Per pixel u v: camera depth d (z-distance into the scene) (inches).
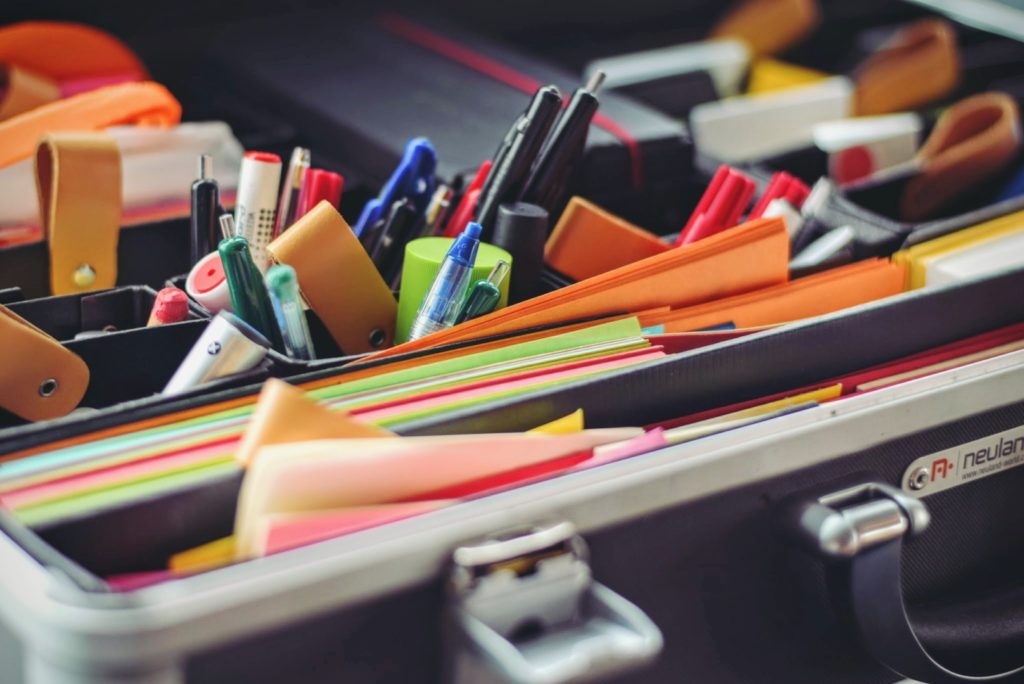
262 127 39.4
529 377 24.0
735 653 24.2
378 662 19.7
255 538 19.2
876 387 26.1
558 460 21.9
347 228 26.9
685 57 52.1
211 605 17.5
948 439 25.8
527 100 40.3
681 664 23.5
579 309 26.3
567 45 57.0
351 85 41.0
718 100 52.0
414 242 27.9
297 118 39.7
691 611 23.2
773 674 25.0
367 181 36.9
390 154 35.9
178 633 17.2
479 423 22.5
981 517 27.5
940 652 25.8
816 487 23.9
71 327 27.0
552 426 22.6
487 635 18.9
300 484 19.3
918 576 26.9
